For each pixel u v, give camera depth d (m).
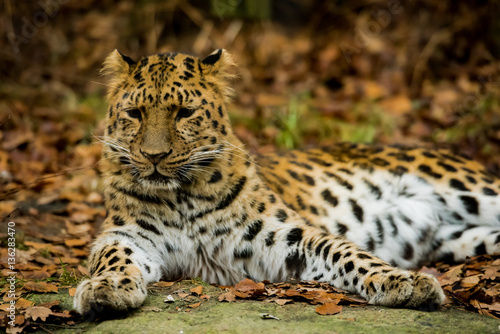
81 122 16.44
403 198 10.37
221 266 8.47
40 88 18.02
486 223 10.31
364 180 10.29
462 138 14.95
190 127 8.02
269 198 8.72
